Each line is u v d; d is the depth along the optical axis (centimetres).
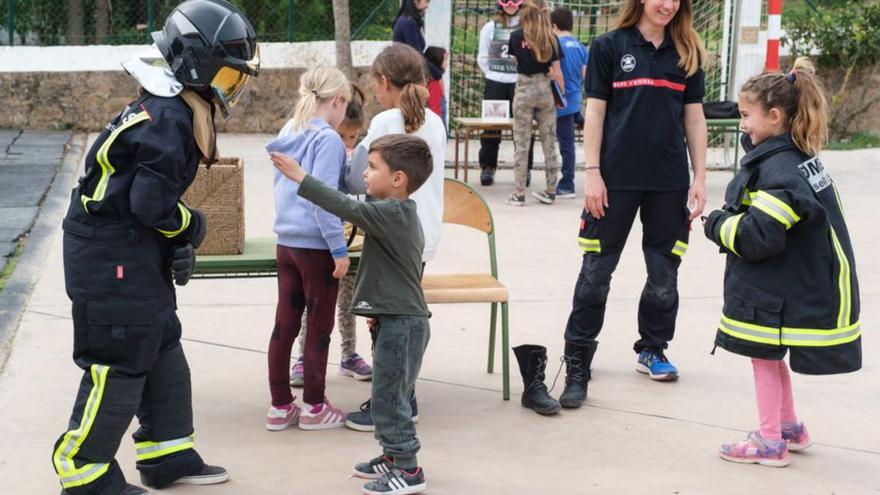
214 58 358
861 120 1434
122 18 1457
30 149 1211
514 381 515
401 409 383
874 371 530
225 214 463
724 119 1072
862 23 1414
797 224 393
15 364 519
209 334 578
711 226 405
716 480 402
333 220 419
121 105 1403
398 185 384
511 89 1099
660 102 484
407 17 1075
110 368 357
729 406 481
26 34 1438
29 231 805
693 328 602
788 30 1438
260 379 510
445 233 850
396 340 381
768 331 398
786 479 404
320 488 388
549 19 952
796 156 396
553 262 759
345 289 503
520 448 431
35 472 398
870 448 437
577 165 1232
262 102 1422
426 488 390
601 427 455
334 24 1436
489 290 477
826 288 392
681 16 486
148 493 373
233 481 393
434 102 1045
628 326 606
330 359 540
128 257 354
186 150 360
